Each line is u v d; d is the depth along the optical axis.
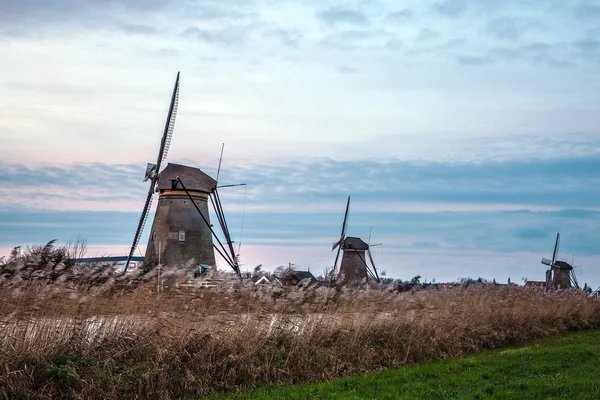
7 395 10.84
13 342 11.46
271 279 17.36
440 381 13.96
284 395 12.50
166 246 38.66
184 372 12.70
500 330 22.86
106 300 13.98
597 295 36.09
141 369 12.20
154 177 40.16
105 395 11.42
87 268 14.65
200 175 40.31
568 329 28.44
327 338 15.73
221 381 13.12
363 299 18.28
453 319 19.78
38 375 11.42
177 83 41.41
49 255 18.84
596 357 17.92
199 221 39.69
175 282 15.24
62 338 12.16
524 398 12.12
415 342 17.61
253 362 13.75
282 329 14.90
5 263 13.24
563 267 78.31
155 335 12.98
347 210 61.88
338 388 13.16
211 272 15.62
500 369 15.62
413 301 19.58
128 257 38.91
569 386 13.12
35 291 12.57
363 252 60.62
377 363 16.27
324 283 19.55
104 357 12.28
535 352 18.77
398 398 11.98
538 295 29.27
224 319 13.86
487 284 27.89
